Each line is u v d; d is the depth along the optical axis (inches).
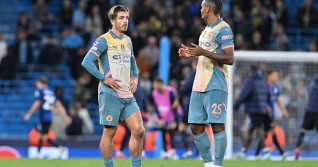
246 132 1759.4
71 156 1845.5
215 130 868.0
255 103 1550.2
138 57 2319.1
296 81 1784.0
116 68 829.8
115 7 834.8
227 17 2485.2
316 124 1478.8
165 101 1631.4
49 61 2404.0
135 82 868.0
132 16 2492.6
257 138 1726.1
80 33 2513.5
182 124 1592.0
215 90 853.2
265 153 1561.3
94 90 2356.1
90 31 2536.9
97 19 2556.6
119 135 1732.3
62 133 1994.3
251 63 1786.4
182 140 1711.4
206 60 864.3
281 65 1793.8
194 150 1721.2
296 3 2982.3
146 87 2122.3
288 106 1771.7
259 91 1549.0
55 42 2615.7
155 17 2513.5
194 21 2463.1
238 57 1640.0
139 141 836.6
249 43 2396.7
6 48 2484.0
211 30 863.1
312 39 2773.1
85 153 1857.8
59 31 2657.5
